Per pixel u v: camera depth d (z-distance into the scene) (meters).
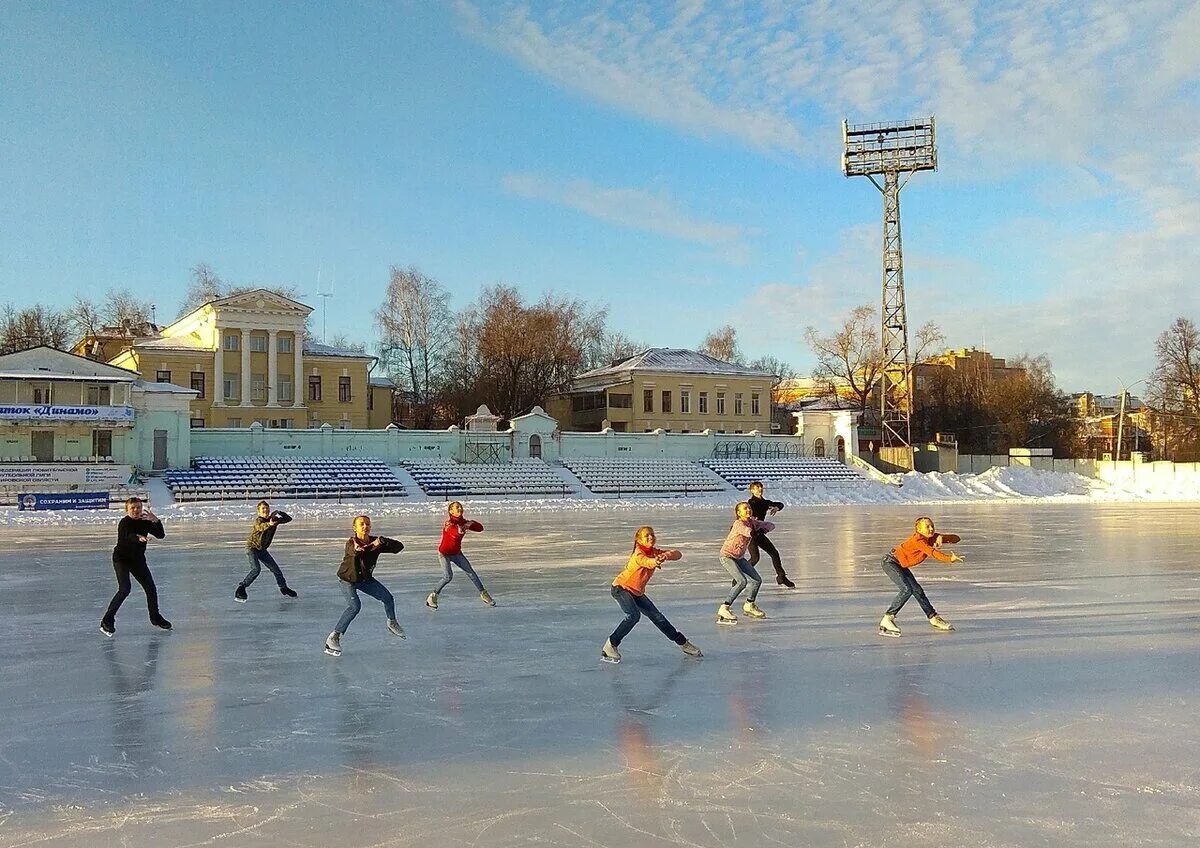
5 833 5.55
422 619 13.36
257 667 10.16
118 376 48.50
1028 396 94.25
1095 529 32.41
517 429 61.62
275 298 67.19
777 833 5.47
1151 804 5.93
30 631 12.41
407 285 82.00
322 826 5.64
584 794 6.16
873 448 78.69
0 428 46.00
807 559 21.47
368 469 53.06
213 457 51.84
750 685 9.21
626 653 10.84
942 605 14.51
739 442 70.50
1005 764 6.73
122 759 6.97
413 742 7.38
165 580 17.88
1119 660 10.36
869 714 8.11
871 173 74.00
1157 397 87.31
